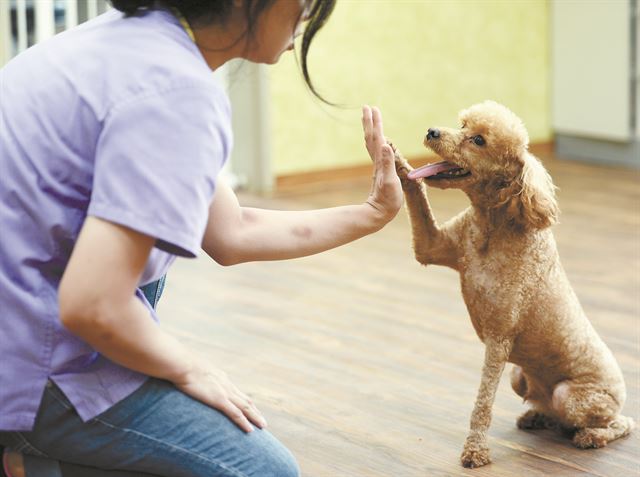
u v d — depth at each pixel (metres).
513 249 1.69
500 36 4.65
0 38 3.68
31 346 1.13
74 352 1.14
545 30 4.77
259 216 1.44
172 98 1.08
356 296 2.77
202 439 1.22
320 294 2.79
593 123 4.65
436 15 4.45
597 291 2.79
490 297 1.70
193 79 1.09
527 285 1.69
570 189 4.16
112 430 1.19
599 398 1.78
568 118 4.77
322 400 2.03
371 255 3.21
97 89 1.10
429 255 1.77
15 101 1.14
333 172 4.34
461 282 1.76
